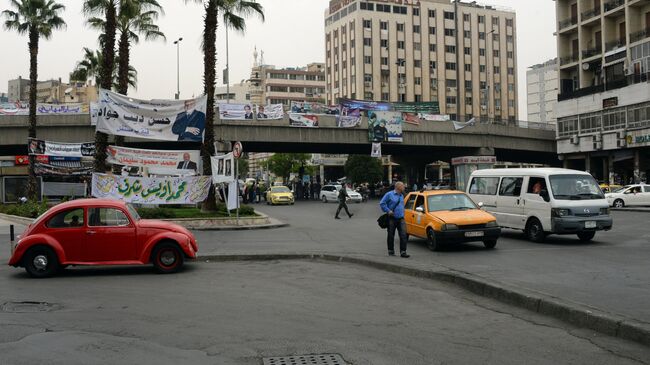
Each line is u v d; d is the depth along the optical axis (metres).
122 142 31.38
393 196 13.45
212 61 25.73
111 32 25.52
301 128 46.75
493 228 14.77
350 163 79.88
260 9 27.27
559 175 16.31
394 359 5.62
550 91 111.69
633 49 45.56
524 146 58.91
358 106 48.69
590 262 11.98
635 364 5.44
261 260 14.09
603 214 15.83
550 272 10.66
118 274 11.73
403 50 96.25
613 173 48.88
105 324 7.25
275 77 132.88
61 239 11.47
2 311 8.11
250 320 7.40
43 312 8.02
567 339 6.36
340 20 98.81
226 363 5.59
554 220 15.63
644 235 17.77
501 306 8.24
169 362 5.65
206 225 23.25
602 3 50.53
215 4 25.55
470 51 100.50
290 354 5.84
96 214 11.73
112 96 22.41
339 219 28.38
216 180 23.72
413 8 97.12
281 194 46.00
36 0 33.22
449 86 99.00
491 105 101.88
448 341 6.30
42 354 5.97
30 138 32.88
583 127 51.12
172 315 7.74
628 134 45.28
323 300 8.77
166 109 23.09
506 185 17.78
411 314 7.74
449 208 15.65
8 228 23.08
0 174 50.81
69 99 126.94
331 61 102.00
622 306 7.41
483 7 101.94
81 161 40.22
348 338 6.45
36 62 33.69
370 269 12.25
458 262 12.48
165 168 23.48
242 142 45.94
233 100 134.38
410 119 51.28
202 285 10.27
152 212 23.22
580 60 53.41
